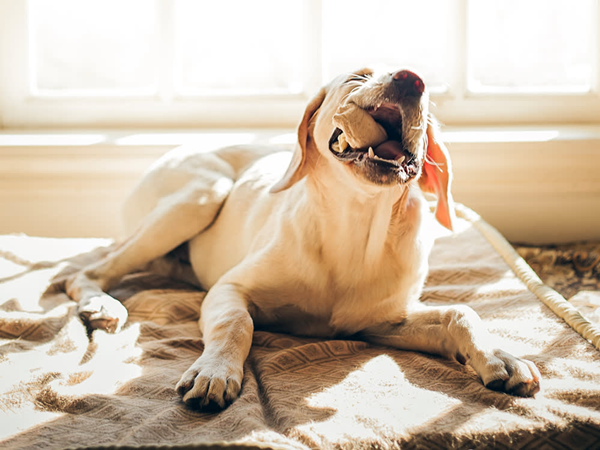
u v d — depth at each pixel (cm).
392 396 133
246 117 306
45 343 165
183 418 124
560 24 304
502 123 304
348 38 308
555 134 275
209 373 132
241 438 112
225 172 222
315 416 123
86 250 241
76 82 310
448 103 302
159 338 171
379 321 174
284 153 227
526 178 276
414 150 143
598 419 121
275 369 147
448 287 207
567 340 160
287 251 170
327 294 171
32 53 303
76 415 127
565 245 274
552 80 309
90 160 272
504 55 308
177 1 297
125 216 234
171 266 230
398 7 305
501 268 219
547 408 126
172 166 225
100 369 148
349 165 145
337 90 155
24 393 135
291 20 305
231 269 188
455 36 295
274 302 175
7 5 296
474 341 148
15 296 192
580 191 277
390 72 142
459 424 120
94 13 306
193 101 304
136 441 111
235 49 308
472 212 265
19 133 293
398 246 167
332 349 161
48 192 278
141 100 304
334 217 165
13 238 250
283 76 310
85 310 175
